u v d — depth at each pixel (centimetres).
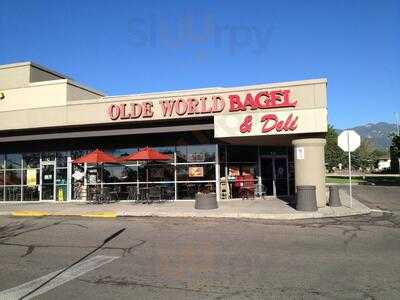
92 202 2291
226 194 2294
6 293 707
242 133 2016
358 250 1009
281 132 1962
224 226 1405
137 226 1434
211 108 2062
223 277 784
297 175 1944
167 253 998
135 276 800
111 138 2405
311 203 1698
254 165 2380
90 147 2439
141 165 2352
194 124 2155
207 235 1236
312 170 1912
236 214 1641
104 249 1061
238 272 818
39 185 2517
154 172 2333
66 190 2466
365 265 864
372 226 1384
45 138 2378
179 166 2302
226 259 928
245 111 2025
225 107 2050
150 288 724
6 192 2573
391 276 781
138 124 2253
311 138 1934
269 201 2156
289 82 1966
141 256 972
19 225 1532
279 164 2450
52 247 1099
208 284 741
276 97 1972
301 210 1702
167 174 2316
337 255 957
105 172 2408
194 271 830
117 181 2386
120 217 1702
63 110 2291
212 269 843
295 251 1004
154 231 1322
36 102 2348
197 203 1822
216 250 1024
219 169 2275
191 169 2288
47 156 2517
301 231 1290
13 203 2466
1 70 2428
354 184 4234
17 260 953
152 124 2230
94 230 1370
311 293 687
